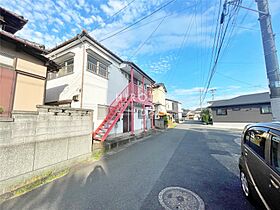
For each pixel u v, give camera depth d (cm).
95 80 877
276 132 220
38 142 381
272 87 352
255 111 1825
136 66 1149
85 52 822
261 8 374
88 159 546
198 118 4972
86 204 272
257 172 238
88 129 559
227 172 421
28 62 538
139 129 1388
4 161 310
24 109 518
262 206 227
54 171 416
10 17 587
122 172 428
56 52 940
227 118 2025
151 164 500
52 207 263
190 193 307
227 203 271
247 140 303
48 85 949
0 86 460
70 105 820
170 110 3366
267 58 362
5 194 302
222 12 454
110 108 951
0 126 307
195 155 612
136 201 281
